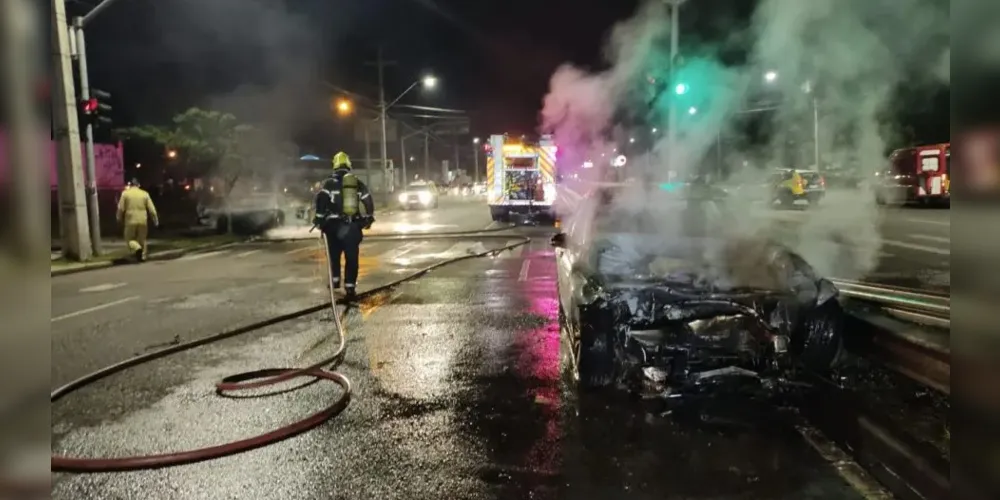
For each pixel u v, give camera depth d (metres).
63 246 16.27
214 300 10.84
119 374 6.63
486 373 6.37
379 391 5.93
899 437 4.51
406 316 9.09
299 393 5.93
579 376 5.80
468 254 15.78
